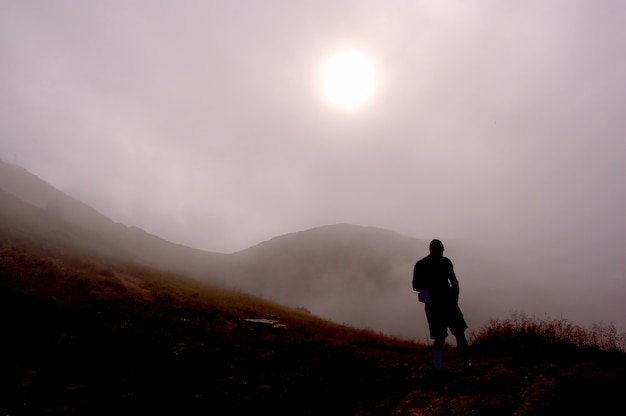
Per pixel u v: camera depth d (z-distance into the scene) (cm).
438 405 436
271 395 577
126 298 1314
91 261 2072
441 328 552
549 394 391
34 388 575
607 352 602
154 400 566
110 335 876
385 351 1029
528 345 727
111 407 538
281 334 1246
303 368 729
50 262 1573
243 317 1534
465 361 559
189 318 1248
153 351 817
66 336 817
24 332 811
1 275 1198
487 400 418
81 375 666
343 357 804
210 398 574
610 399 358
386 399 502
